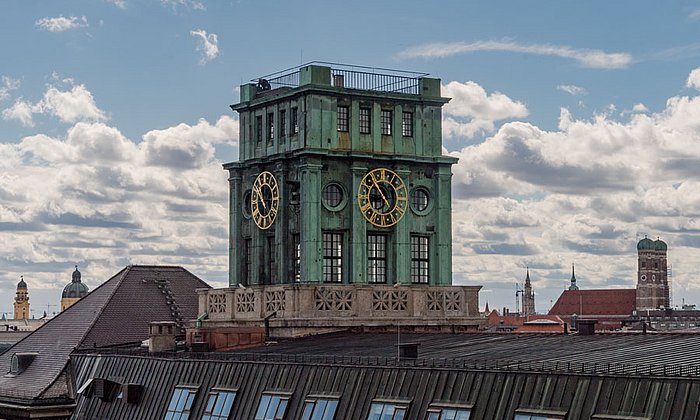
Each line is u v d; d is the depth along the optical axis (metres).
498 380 59.22
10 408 101.00
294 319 96.62
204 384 78.00
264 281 104.88
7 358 112.94
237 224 107.12
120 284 118.19
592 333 77.56
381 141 102.81
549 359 62.91
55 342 110.50
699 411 51.00
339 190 101.62
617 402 53.97
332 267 101.12
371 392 65.38
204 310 105.88
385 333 95.00
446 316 101.50
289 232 102.38
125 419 84.62
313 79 100.44
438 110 105.31
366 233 101.44
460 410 60.00
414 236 104.19
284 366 71.75
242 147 107.19
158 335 97.50
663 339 69.44
